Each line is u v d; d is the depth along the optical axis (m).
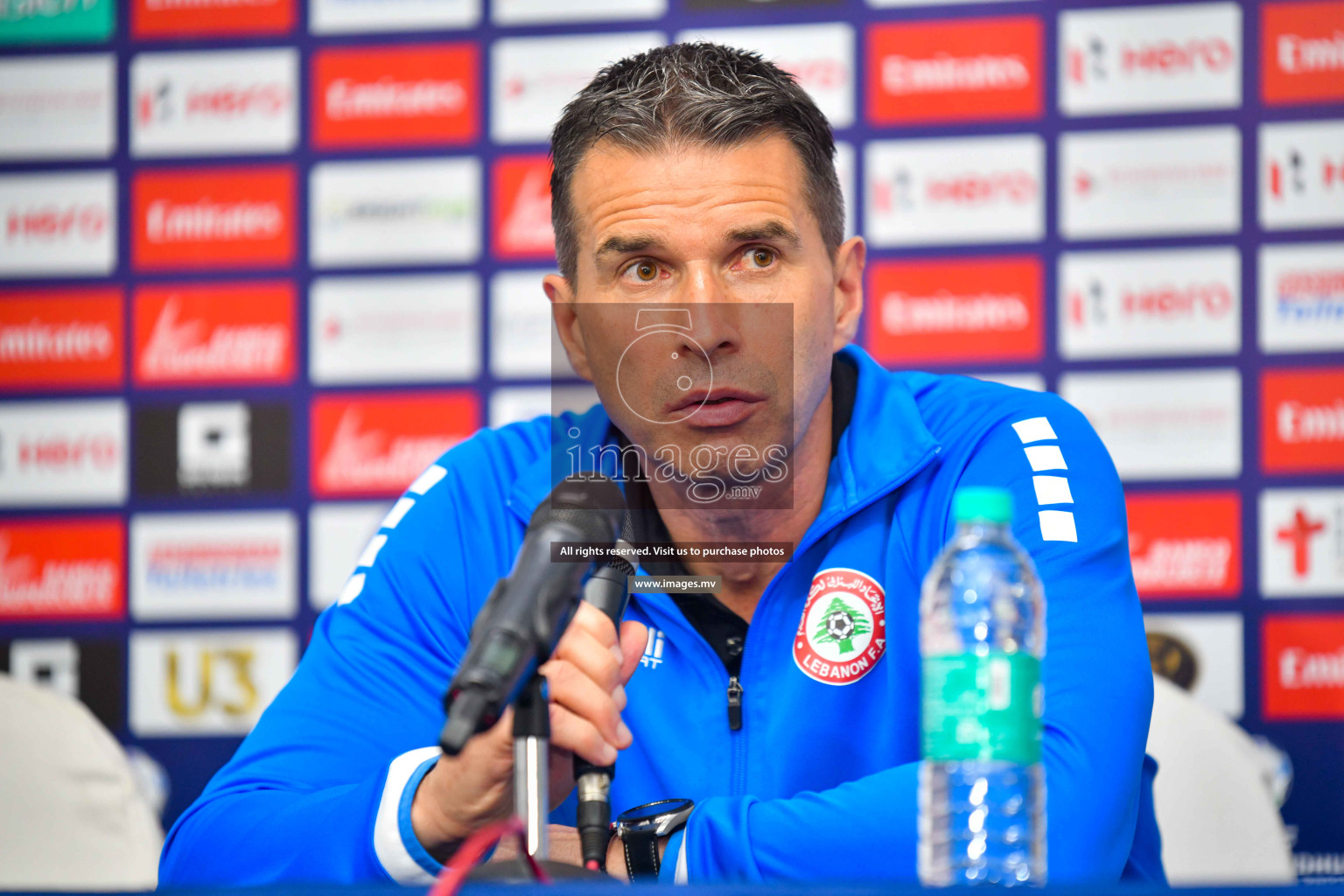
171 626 4.97
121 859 3.08
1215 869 2.92
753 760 2.26
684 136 2.06
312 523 4.97
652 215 2.06
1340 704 4.53
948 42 4.80
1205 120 4.70
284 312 5.02
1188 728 3.03
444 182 5.00
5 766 3.07
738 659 2.35
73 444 5.04
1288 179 4.66
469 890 1.17
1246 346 4.66
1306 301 4.64
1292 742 4.54
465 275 4.97
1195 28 4.71
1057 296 4.72
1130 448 4.68
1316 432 4.61
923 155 4.79
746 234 2.06
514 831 1.24
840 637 2.29
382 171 5.01
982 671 1.34
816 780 2.23
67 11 5.14
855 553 2.33
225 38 5.09
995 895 1.14
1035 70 4.77
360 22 5.04
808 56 4.84
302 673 2.36
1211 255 4.68
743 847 1.71
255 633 4.96
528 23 4.98
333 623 2.43
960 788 1.72
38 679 4.98
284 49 5.06
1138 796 1.83
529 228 4.96
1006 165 4.75
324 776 2.16
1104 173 4.73
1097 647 1.92
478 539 2.49
